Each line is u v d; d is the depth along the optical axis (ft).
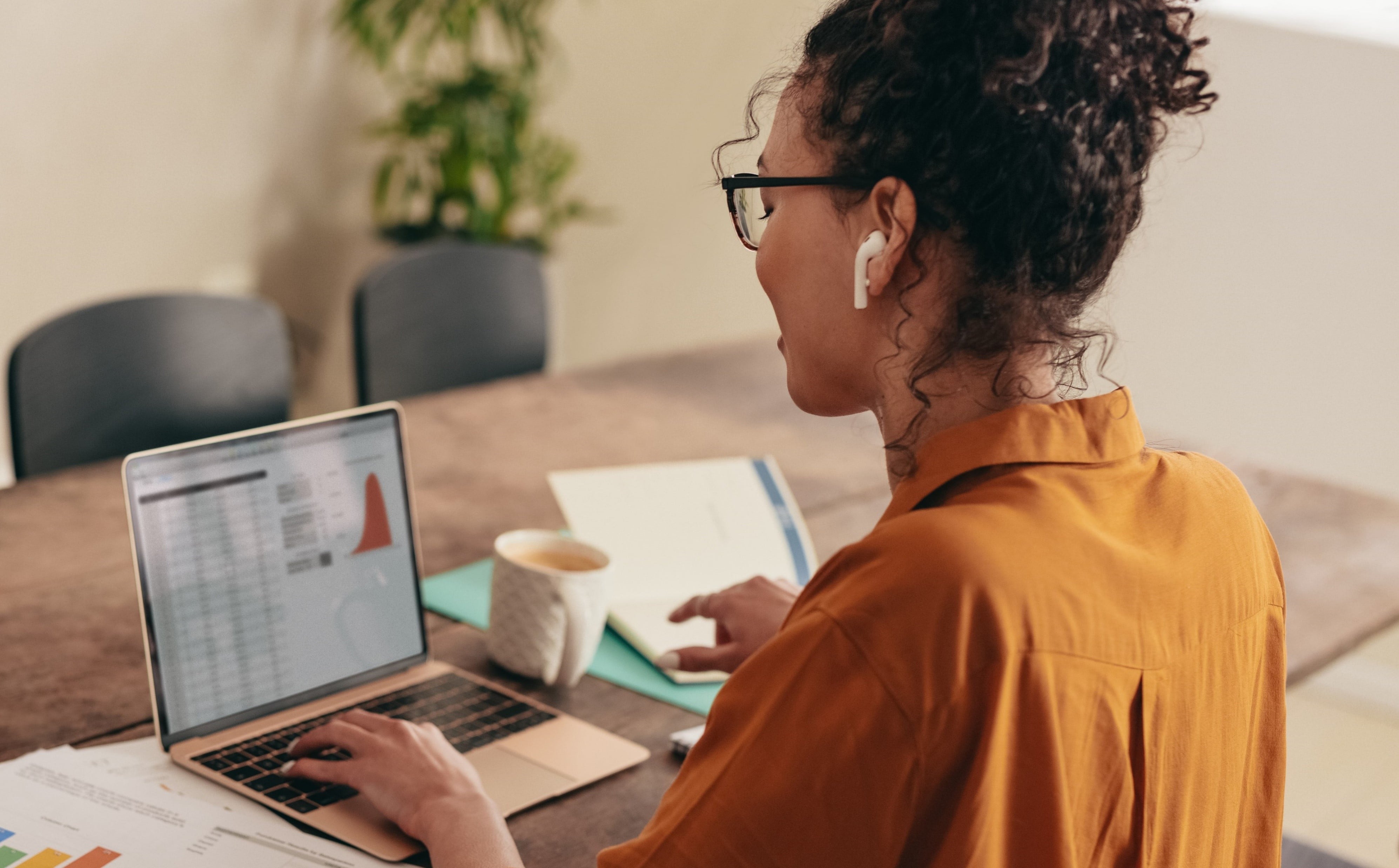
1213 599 2.26
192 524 3.33
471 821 2.76
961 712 1.89
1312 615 4.71
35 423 5.88
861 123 2.08
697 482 5.09
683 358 7.72
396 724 3.08
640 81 13.07
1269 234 9.71
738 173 2.47
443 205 12.76
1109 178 2.07
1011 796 1.97
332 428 3.65
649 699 3.83
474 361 7.76
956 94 1.98
